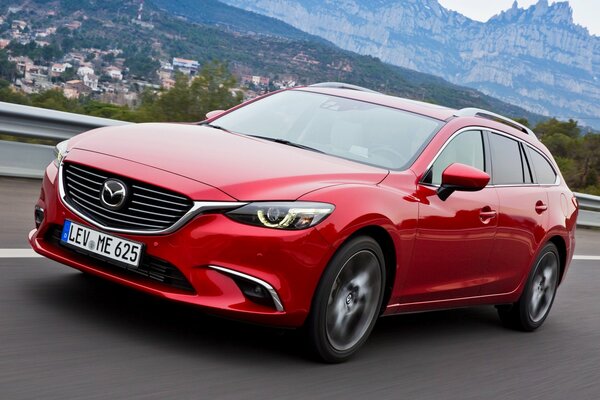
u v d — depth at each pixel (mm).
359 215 3938
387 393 3857
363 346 4629
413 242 4379
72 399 2990
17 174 8562
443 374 4430
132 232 3736
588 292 8469
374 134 4840
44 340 3643
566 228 6223
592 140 63656
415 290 4613
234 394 3373
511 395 4297
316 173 4094
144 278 3777
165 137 4328
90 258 3949
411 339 5078
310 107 5172
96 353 3578
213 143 4320
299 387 3645
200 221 3676
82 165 3984
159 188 3754
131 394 3145
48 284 4594
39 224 4352
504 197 5336
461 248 4840
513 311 5977
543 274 6109
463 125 5188
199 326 4254
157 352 3732
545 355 5465
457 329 5691
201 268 3668
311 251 3756
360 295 4168
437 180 4719
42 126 8812
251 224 3676
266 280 3686
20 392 2982
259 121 5066
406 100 5461
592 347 5973
